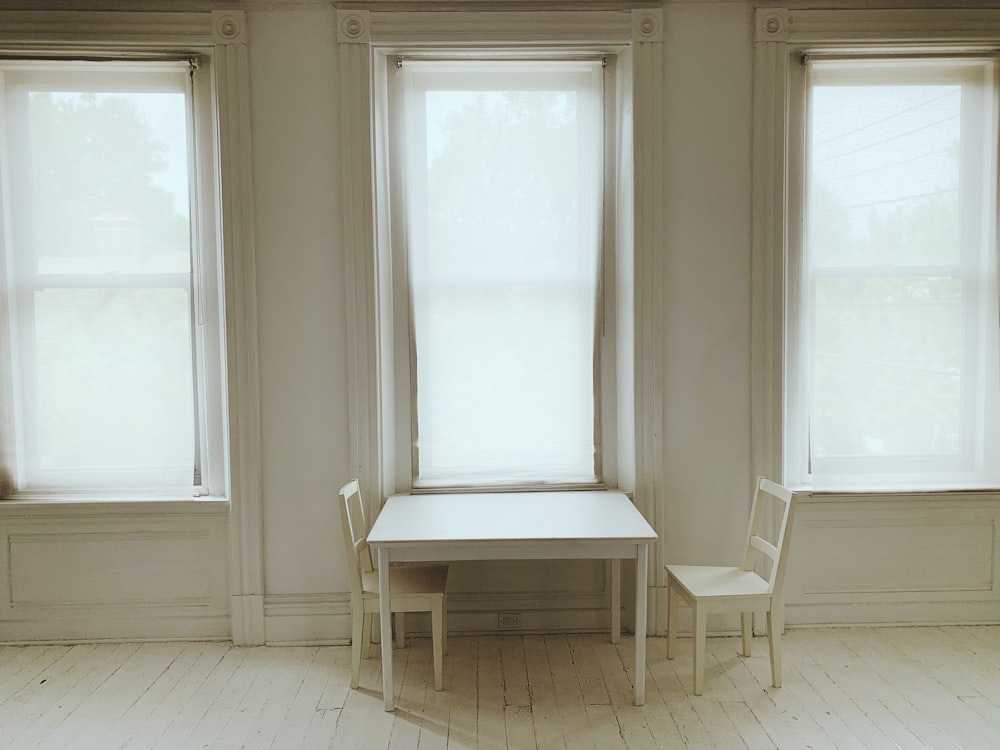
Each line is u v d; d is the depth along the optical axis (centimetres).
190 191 320
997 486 332
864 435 335
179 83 319
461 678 295
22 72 317
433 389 334
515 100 328
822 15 312
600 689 285
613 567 322
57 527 324
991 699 274
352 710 272
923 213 331
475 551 269
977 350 333
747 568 307
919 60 322
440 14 309
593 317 334
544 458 337
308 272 317
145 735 257
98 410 327
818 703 273
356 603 284
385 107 323
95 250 323
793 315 329
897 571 332
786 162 320
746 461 327
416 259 330
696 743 249
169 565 327
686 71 315
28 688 289
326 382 321
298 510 324
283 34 310
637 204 316
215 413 327
